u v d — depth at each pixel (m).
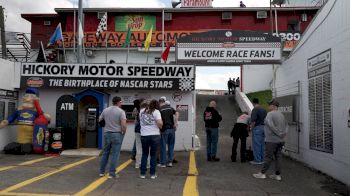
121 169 10.17
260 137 11.62
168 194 7.45
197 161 12.05
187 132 14.68
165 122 10.66
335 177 9.45
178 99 14.74
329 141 9.91
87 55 31.22
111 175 8.82
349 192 8.07
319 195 7.78
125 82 14.41
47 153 12.82
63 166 10.41
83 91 14.20
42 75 14.54
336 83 9.45
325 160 10.18
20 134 12.90
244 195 7.56
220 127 22.77
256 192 7.87
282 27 32.44
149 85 14.39
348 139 8.68
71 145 13.75
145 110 8.96
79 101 14.20
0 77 13.64
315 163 10.97
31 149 12.94
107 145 8.92
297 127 12.62
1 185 7.68
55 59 30.89
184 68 14.53
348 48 8.72
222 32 14.86
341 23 9.16
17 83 14.59
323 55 10.40
